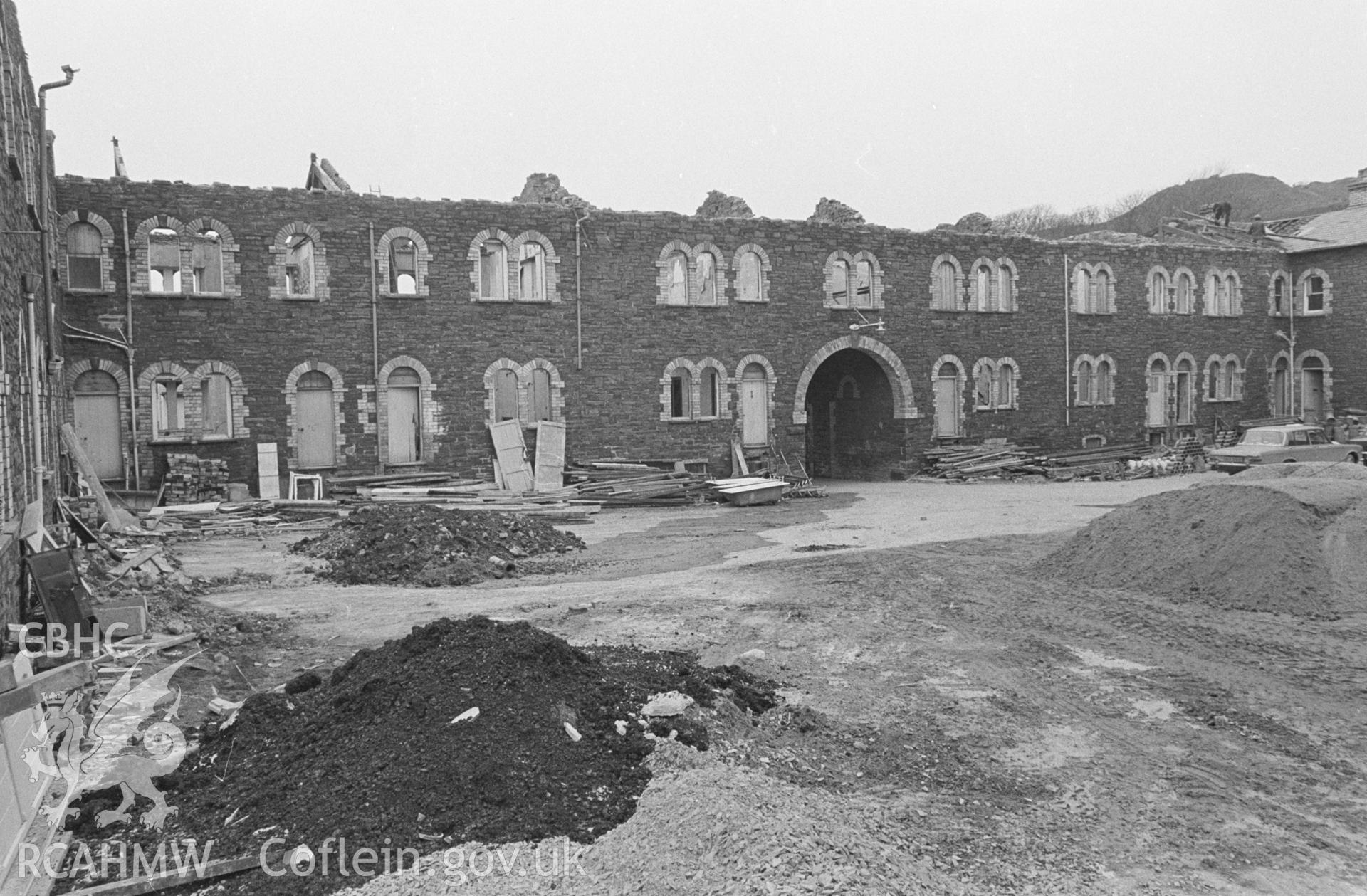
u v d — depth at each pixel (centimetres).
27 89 1889
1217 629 1257
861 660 1176
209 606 1446
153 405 2595
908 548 1962
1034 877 653
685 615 1413
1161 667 1121
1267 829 728
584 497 2903
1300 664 1112
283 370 2731
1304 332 4531
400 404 2911
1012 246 3862
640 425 3206
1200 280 4331
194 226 2625
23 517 1223
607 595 1570
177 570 1658
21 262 1541
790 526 2442
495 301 2988
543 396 3139
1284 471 1805
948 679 1095
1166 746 891
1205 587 1423
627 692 877
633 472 3062
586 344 3122
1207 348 4347
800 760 854
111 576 1425
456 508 2480
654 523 2566
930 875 626
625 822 670
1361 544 1391
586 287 3119
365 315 2825
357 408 2825
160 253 2823
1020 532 2177
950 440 3762
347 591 1619
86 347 2522
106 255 2534
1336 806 766
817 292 3484
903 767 846
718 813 636
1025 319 3894
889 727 945
